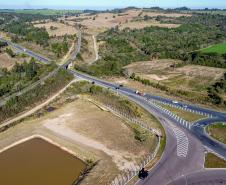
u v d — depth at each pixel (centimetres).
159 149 9412
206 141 9994
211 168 8362
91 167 8512
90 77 17238
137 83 16475
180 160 8750
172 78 17375
